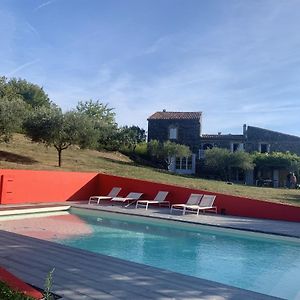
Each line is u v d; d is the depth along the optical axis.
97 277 6.23
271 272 8.66
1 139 25.02
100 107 57.22
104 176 21.95
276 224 13.91
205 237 12.66
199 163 41.19
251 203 16.11
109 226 14.37
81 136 26.12
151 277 6.36
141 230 13.70
